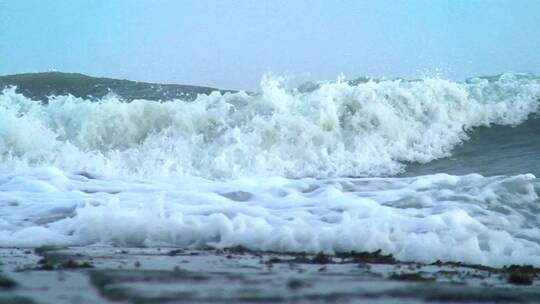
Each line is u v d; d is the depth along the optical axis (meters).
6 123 50.59
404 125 53.91
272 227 23.88
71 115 55.34
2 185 32.97
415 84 57.19
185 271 13.06
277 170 48.75
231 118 54.03
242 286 10.43
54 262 15.91
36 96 70.62
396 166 49.91
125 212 25.48
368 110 53.75
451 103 56.31
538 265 22.02
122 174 44.47
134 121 53.97
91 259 16.83
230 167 48.56
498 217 27.56
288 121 52.00
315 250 21.97
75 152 50.56
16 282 10.89
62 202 29.34
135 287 9.99
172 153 51.06
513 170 46.28
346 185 34.00
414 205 29.44
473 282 13.89
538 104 57.88
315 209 28.23
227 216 26.69
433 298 10.00
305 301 9.12
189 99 69.88
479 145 53.47
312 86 56.94
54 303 8.79
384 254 21.78
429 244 22.52
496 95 58.22
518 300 10.55
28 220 26.73
